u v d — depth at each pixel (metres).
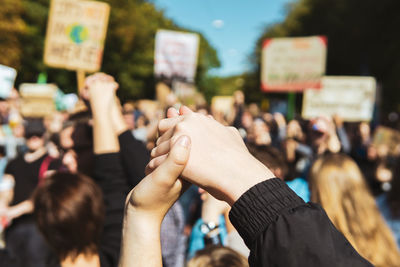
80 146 1.95
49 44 4.16
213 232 1.52
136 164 1.47
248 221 0.47
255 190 0.48
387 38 21.70
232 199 0.49
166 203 0.55
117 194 1.47
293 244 0.44
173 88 6.93
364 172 5.29
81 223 1.28
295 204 0.47
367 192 1.49
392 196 1.91
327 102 7.12
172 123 0.56
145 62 25.50
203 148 0.51
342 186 1.47
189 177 0.51
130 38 23.47
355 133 6.33
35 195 1.34
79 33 4.15
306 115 7.23
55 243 1.30
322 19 26.34
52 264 1.36
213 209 1.78
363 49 23.17
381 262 1.34
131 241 0.56
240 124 6.23
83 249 1.31
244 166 0.50
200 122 0.54
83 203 1.29
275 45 7.40
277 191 0.48
